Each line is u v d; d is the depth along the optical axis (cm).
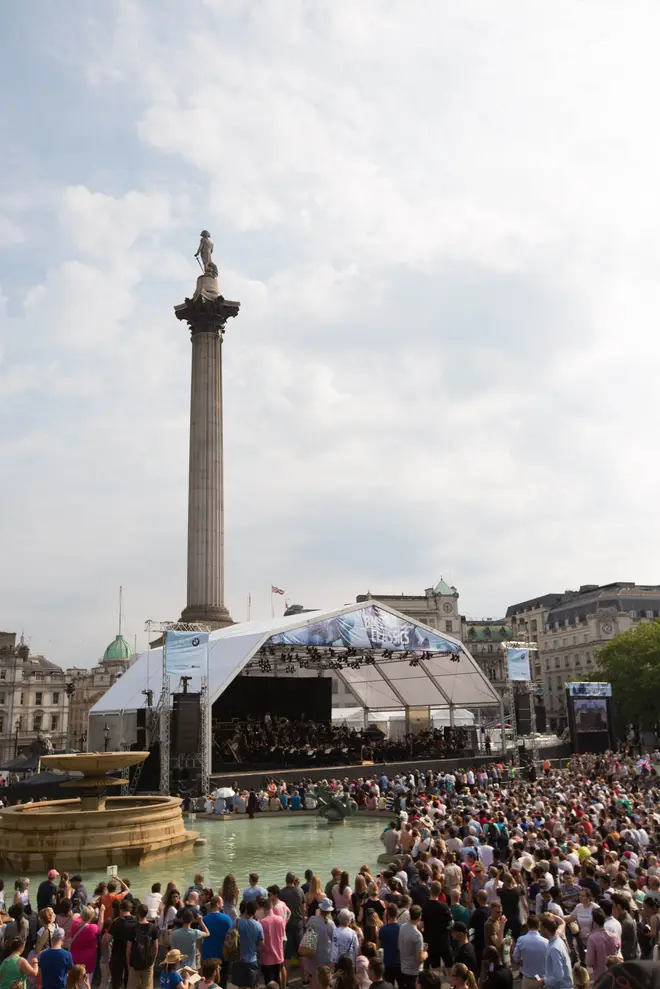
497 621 15175
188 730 3916
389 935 1184
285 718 5697
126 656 15588
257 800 3744
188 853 2670
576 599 13575
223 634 5291
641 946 1286
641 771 4497
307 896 1398
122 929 1234
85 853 2341
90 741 5519
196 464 6316
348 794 3662
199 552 6156
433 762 5044
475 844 1905
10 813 2402
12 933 1265
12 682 12506
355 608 5041
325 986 949
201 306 6562
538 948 1089
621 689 8256
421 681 6312
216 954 1223
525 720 5522
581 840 1952
